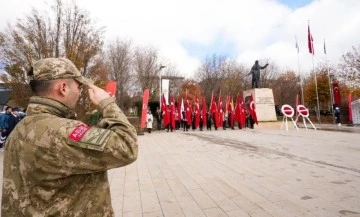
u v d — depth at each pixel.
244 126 27.03
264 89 27.78
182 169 8.48
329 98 39.75
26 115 1.67
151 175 7.85
